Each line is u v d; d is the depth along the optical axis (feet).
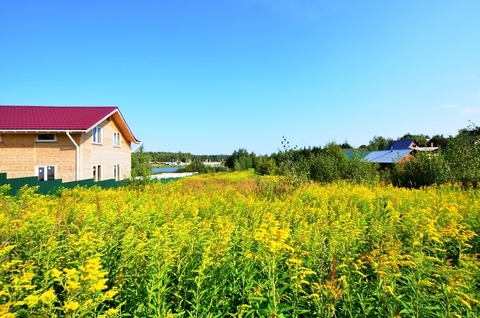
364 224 16.11
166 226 12.76
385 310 8.25
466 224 15.14
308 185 39.06
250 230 14.61
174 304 9.57
